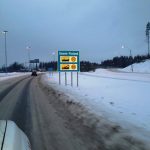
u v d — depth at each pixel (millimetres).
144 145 6664
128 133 7879
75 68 29656
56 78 51938
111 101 15414
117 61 173000
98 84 31281
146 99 16125
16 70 174375
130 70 102750
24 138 3453
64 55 29578
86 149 6785
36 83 39688
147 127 8633
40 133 8523
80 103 14586
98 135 8102
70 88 25734
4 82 42719
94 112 11648
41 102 17062
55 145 7152
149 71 89312
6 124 3473
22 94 22750
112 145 7035
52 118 11242
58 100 17656
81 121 10344
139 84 28422
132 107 13102
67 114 12188
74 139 7762
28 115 12023
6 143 2748
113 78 45375
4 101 17703
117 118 10203
